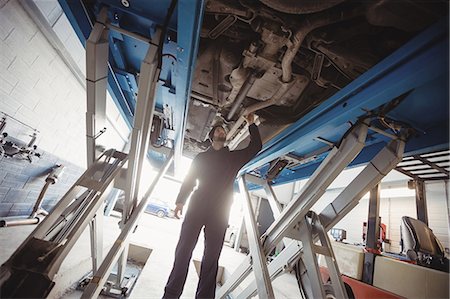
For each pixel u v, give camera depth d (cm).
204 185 151
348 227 583
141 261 377
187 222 143
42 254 97
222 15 131
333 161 142
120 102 252
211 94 206
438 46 80
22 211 328
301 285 211
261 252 182
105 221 478
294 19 121
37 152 318
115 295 210
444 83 105
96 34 122
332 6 105
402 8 95
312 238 179
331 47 126
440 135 132
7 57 233
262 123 223
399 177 449
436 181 326
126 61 190
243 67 158
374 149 182
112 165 158
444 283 204
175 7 122
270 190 263
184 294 259
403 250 303
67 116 362
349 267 301
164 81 189
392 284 245
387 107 119
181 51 135
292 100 187
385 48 123
